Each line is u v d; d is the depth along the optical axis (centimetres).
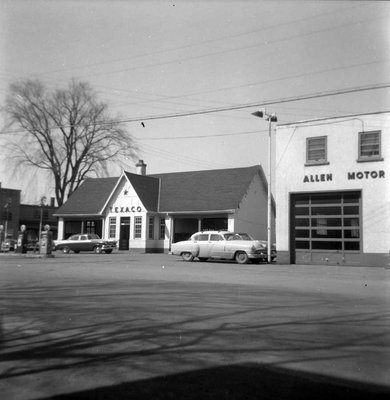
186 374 502
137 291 1153
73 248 3609
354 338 658
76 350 600
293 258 2491
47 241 2881
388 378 489
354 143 2352
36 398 439
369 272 1873
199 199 3741
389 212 2239
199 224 3731
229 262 2548
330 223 2409
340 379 485
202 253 2531
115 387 464
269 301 1000
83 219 4216
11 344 631
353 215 2350
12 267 1952
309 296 1091
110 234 3991
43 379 490
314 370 514
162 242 3859
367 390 455
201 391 452
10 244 4184
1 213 5753
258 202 3816
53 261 2406
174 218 3872
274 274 1714
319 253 2419
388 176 2252
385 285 1358
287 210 2514
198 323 758
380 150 2278
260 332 694
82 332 696
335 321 779
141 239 3806
